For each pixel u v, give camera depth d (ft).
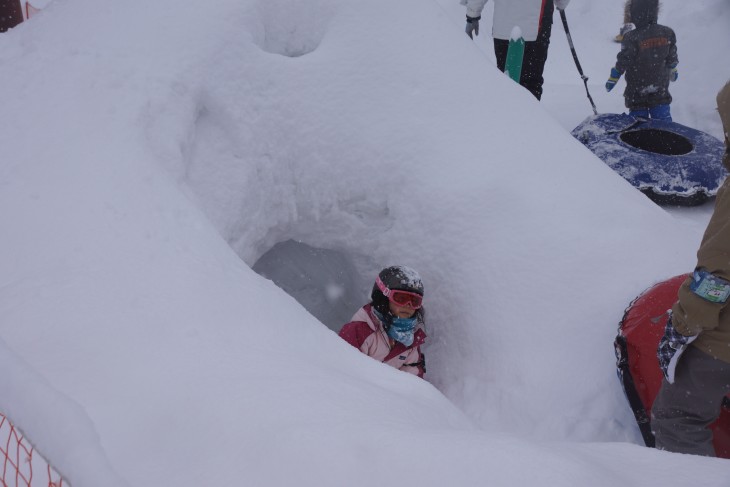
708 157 14.40
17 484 4.63
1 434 5.07
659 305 8.13
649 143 15.57
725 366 6.94
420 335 10.00
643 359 8.02
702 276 6.65
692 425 7.43
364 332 9.87
